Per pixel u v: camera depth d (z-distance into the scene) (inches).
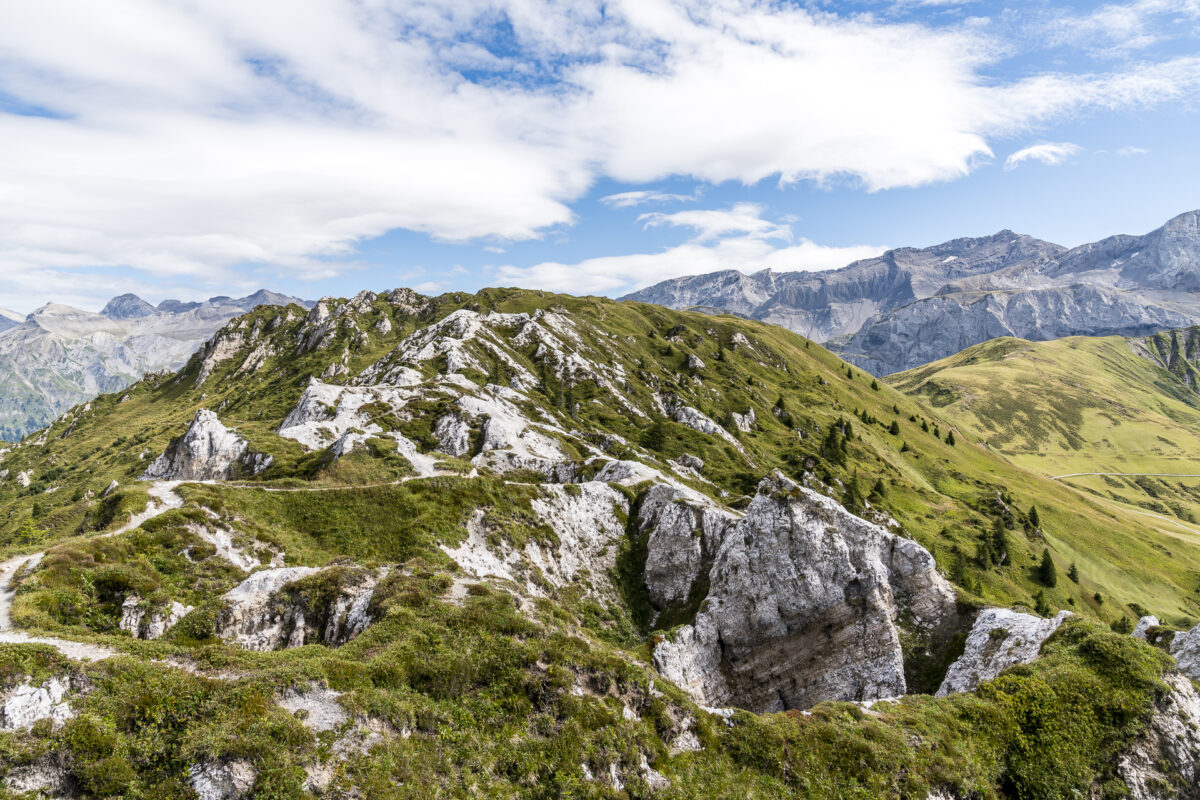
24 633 1057.5
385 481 2618.1
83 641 1054.4
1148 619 1904.5
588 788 1011.9
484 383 6122.1
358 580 1595.7
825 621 2070.6
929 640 2063.2
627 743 1121.4
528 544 2454.5
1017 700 1441.9
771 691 2073.1
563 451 4254.4
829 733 1283.2
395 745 959.6
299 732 904.3
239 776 827.4
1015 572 5378.9
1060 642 1651.1
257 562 1879.9
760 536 2213.3
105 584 1441.9
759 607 2126.0
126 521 1845.5
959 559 5098.4
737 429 7249.0
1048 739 1370.6
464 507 2426.2
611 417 6358.3
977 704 1430.9
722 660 2137.1
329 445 3484.3
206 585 1635.1
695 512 2677.2
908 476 7485.2
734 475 5423.2
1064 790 1302.9
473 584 1549.0
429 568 1656.0
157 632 1427.2
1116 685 1464.1
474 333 7337.6
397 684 1085.1
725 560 2262.6
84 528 2003.0
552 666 1206.3
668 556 2608.3
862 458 7524.6
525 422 4532.5
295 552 2000.5
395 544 2135.8
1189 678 1565.0
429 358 6461.6
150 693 928.3
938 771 1253.1
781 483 2400.3
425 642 1206.3
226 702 944.3
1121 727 1400.1
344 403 4229.8
